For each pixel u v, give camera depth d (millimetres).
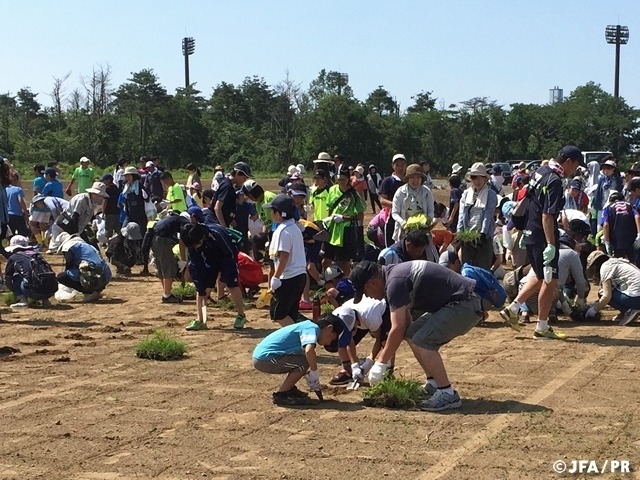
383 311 8398
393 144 82562
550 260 11055
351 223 15008
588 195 21438
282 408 7910
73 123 81312
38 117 88312
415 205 13172
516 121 90188
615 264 12500
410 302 7820
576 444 6656
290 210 10430
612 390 8414
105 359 10164
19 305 14062
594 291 15688
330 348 8422
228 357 10266
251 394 8430
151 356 10180
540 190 11109
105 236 19578
